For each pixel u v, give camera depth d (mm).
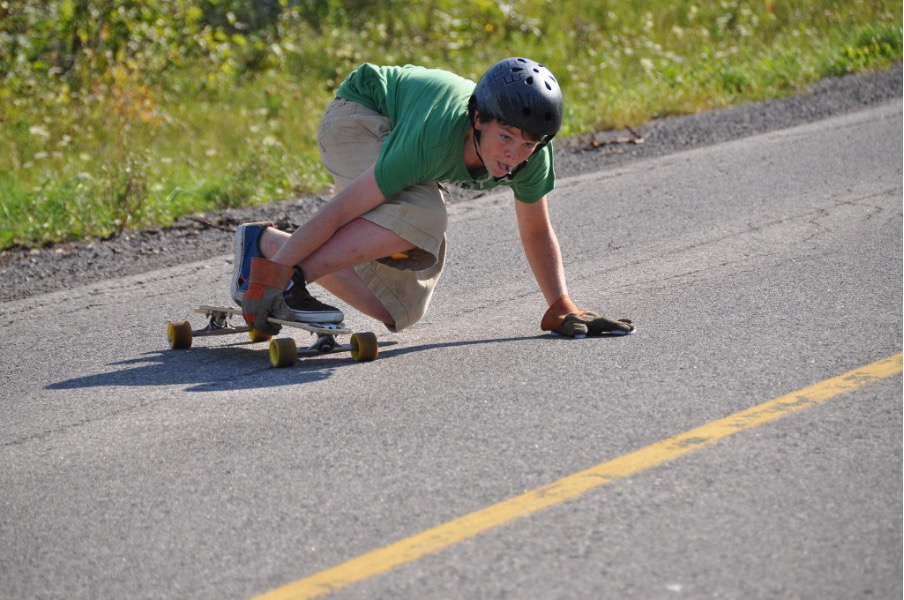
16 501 11312
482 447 11703
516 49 48594
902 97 35156
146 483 11469
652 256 20719
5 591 9523
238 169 30984
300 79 46000
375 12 52844
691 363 14047
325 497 10773
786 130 32312
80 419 13711
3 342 18078
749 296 17266
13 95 40969
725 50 44375
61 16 45469
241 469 11617
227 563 9664
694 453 11188
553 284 15875
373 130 14758
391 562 9422
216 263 22797
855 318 15594
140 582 9477
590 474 10844
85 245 25094
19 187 30172
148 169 30328
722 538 9469
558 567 9148
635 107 36219
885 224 21484
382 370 14719
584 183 28016
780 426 11750
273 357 15203
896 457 10828
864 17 46531
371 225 14180
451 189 28234
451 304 18609
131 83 40656
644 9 52625
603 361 14375
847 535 9414
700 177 27516
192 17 47906
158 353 16734
